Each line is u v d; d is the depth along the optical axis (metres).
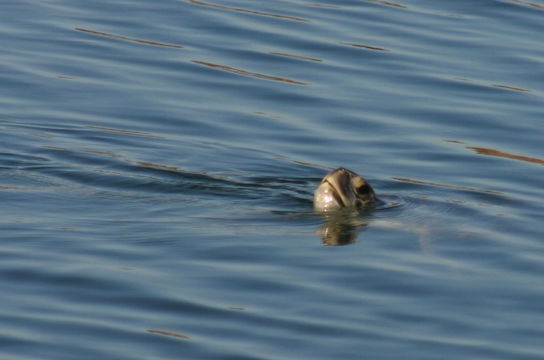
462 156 45.41
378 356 27.28
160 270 32.44
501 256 34.66
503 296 31.31
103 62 54.56
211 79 53.09
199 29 59.44
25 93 50.44
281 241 35.41
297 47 57.28
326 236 36.03
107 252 33.78
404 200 40.59
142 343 27.66
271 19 61.31
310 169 43.94
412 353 27.48
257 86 52.44
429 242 35.81
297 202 40.03
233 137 46.91
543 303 30.86
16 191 39.81
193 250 34.22
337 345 27.80
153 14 61.53
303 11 62.94
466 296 31.22
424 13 62.94
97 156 44.12
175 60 55.16
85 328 28.39
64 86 51.44
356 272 32.78
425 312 30.02
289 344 27.81
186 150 45.31
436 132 47.88
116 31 58.72
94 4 62.78
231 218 37.72
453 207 39.88
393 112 49.88
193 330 28.48
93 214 37.72
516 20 61.91
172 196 40.16
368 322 29.23
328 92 51.91
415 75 54.03
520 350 27.84
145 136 46.56
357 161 44.78
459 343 28.12
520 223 38.12
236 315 29.41
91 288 30.92
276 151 45.59
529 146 46.50
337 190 38.84
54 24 59.22
